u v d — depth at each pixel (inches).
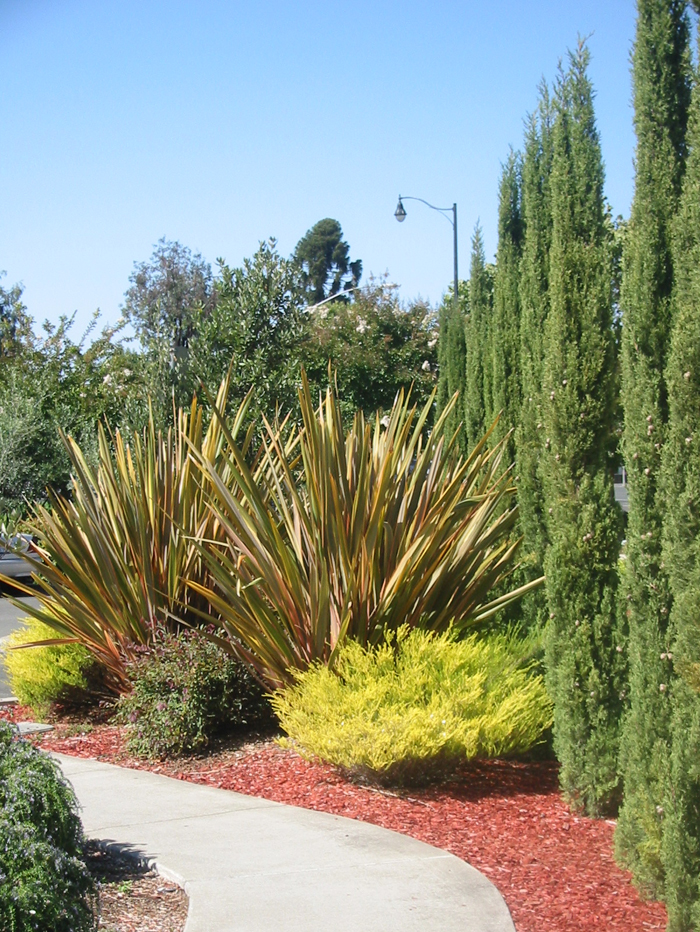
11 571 834.2
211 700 299.1
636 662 192.4
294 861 197.3
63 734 327.0
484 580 304.8
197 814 232.1
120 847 207.2
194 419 355.9
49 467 695.1
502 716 250.7
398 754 243.6
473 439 413.4
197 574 340.5
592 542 235.9
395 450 307.0
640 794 187.9
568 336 242.2
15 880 144.1
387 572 294.5
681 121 206.4
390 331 996.6
